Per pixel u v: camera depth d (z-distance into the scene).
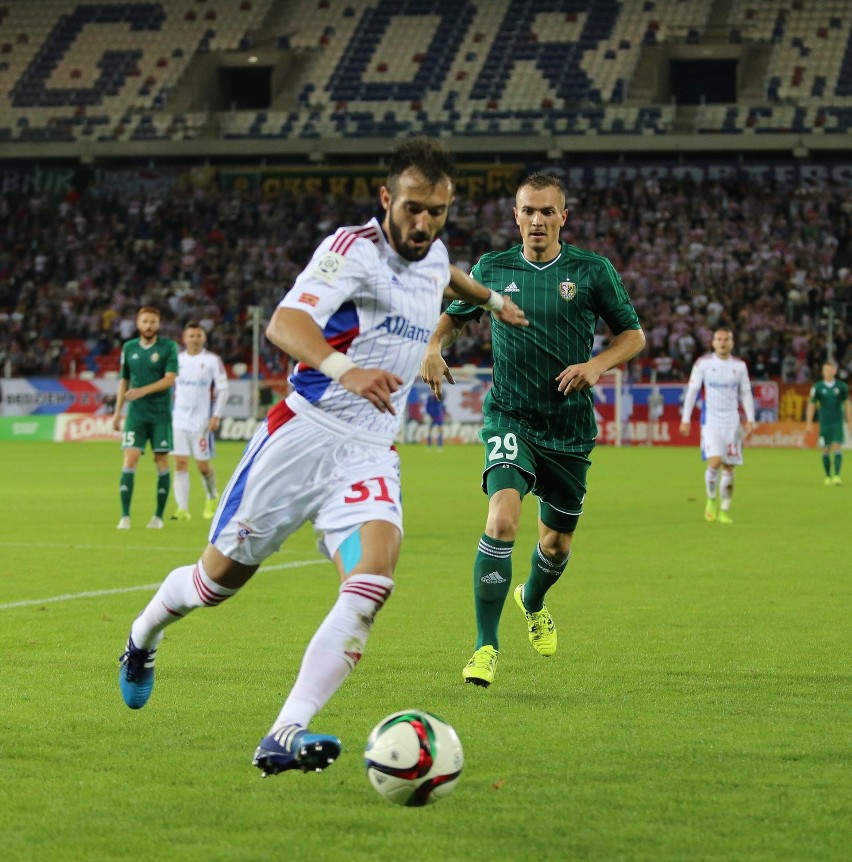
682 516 55.31
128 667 17.44
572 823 13.81
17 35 158.75
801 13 146.12
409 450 116.06
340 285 14.94
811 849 12.98
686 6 149.12
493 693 20.44
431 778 13.47
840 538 46.31
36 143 145.62
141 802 14.55
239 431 126.75
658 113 138.12
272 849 12.95
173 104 148.25
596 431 23.83
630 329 23.67
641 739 17.48
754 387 122.44
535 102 141.88
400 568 37.25
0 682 21.03
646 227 143.12
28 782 15.32
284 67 150.25
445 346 24.08
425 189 14.83
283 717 13.66
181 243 148.25
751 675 21.94
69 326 141.62
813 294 135.25
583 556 40.59
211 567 16.08
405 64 149.00
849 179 142.25
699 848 13.00
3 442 124.62
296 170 150.88
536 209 23.27
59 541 44.22
